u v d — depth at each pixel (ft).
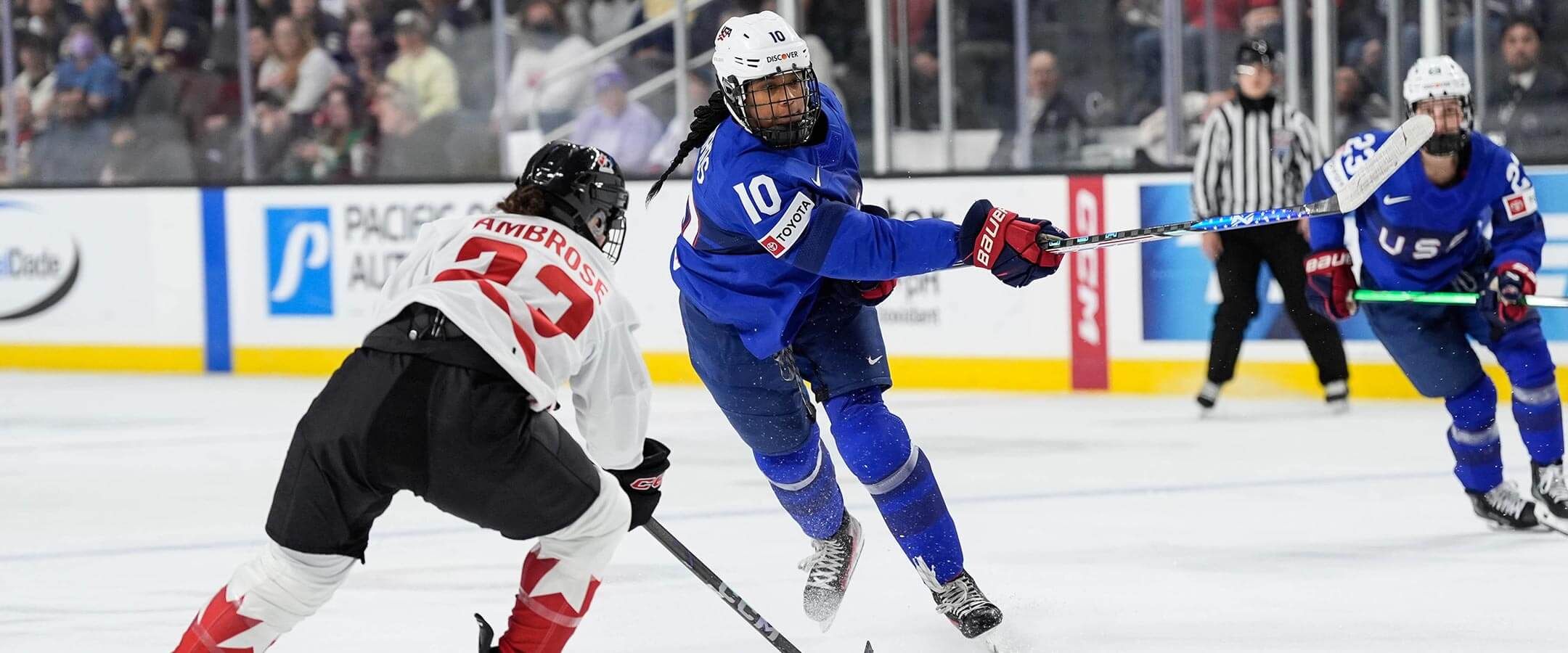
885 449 28.32
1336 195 25.43
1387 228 36.88
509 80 77.77
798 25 73.46
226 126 81.56
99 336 77.46
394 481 21.91
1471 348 36.96
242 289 75.15
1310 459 48.14
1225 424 55.47
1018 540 37.58
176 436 57.11
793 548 37.27
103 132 82.74
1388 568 33.83
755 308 28.22
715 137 27.35
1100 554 35.81
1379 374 60.18
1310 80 66.74
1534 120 65.16
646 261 69.46
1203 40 69.31
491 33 77.82
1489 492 37.14
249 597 22.08
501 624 30.63
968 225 25.80
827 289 29.04
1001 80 72.13
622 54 76.43
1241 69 56.29
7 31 82.89
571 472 22.67
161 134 82.23
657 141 76.18
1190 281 62.03
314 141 80.43
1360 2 65.62
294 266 74.18
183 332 76.13
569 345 22.61
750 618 25.07
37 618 31.73
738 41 25.95
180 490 46.73
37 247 78.02
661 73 76.38
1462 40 65.62
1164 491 43.50
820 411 62.08
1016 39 71.67
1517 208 35.55
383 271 72.74
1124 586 32.78
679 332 69.15
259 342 75.10
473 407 21.74
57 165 83.41
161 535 40.29
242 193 74.79
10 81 83.15
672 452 51.70
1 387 71.41
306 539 22.04
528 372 22.04
